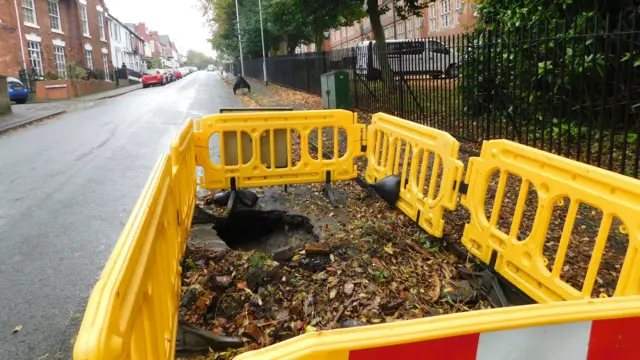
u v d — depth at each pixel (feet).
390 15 131.54
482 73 27.61
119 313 4.67
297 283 11.79
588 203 9.01
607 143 23.95
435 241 14.29
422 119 33.24
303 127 18.83
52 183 24.02
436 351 4.31
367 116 41.88
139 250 6.03
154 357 6.64
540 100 26.03
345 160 19.43
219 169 18.10
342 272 12.20
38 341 10.48
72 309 11.82
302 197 19.52
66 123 49.44
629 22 22.31
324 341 4.01
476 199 12.53
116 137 38.47
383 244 13.96
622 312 4.91
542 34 25.18
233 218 17.93
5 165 28.63
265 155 18.70
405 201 16.34
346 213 17.48
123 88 127.95
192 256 13.11
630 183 8.10
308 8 60.80
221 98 78.48
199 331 9.60
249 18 120.06
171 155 10.97
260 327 10.22
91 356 3.71
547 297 9.87
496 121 28.14
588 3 23.84
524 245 10.62
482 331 4.42
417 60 33.45
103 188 22.86
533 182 10.52
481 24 33.14
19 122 48.29
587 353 4.91
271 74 112.27
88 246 15.78
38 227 17.58
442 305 11.12
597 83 23.04
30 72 92.84
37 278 13.47
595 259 8.87
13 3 89.40
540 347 4.71
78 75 100.68
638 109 21.29
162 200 8.39
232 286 11.57
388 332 4.18
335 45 192.13
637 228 7.94
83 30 125.29
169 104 69.36
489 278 11.59
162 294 7.83
